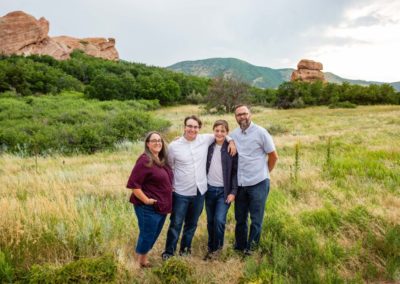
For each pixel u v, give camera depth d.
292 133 22.73
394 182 7.10
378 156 10.40
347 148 13.48
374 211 5.11
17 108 33.81
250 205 4.30
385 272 3.56
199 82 86.81
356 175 7.85
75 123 24.02
